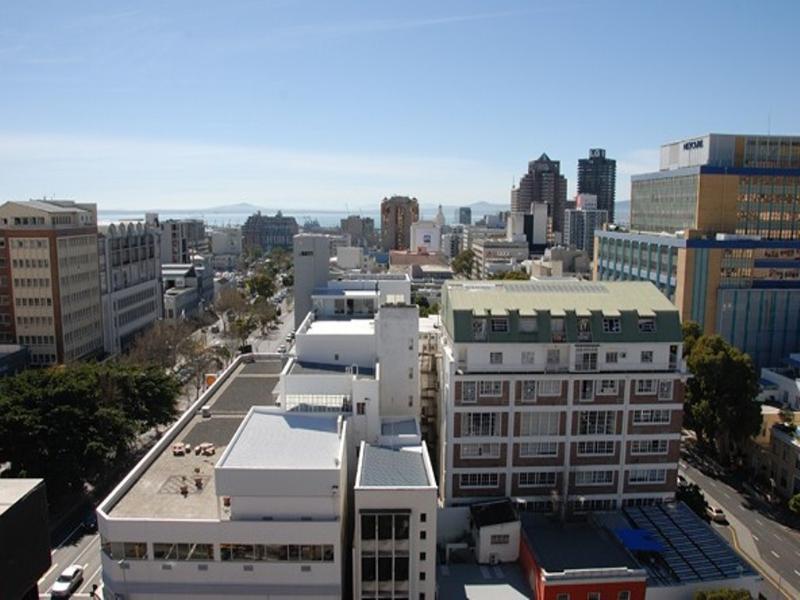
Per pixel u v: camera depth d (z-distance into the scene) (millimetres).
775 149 166625
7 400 98500
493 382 87312
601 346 87688
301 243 134125
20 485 30047
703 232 164000
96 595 78625
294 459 64938
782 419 116312
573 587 71500
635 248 185625
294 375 81375
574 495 89250
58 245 161250
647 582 73750
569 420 88250
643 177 193625
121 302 194250
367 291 122625
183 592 61969
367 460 72750
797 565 88250
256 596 62438
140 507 64500
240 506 61906
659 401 88938
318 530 61531
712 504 105000
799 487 103000
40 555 30156
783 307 163375
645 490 90375
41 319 161625
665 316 89250
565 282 97625
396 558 66188
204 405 92125
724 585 74375
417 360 89875
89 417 101500
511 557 81188
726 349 118062
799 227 167375
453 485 88938
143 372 124000
